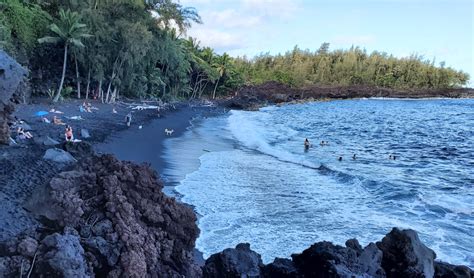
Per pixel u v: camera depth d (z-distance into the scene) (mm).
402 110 77438
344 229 13312
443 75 133500
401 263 7188
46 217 7125
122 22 42812
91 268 6305
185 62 68938
